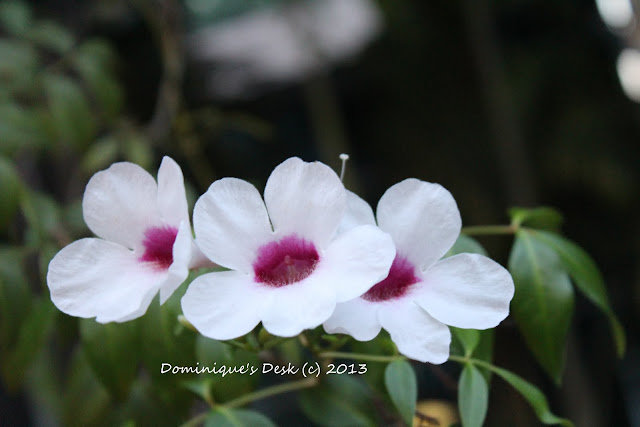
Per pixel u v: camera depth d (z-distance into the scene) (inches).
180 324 18.5
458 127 61.2
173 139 36.6
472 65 59.6
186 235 16.6
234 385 19.3
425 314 17.0
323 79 56.3
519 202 54.9
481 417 17.5
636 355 56.2
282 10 54.2
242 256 17.0
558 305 18.7
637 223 56.1
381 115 64.0
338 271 16.6
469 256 17.2
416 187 17.5
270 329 16.4
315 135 59.8
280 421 41.1
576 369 48.3
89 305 17.2
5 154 23.1
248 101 57.5
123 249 17.6
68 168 34.8
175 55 34.3
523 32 57.9
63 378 29.6
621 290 57.6
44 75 26.0
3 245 22.1
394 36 58.3
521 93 55.5
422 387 36.3
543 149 56.6
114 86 27.9
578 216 57.9
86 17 46.0
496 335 47.4
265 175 59.5
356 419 19.6
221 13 53.9
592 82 56.3
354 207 17.5
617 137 55.6
